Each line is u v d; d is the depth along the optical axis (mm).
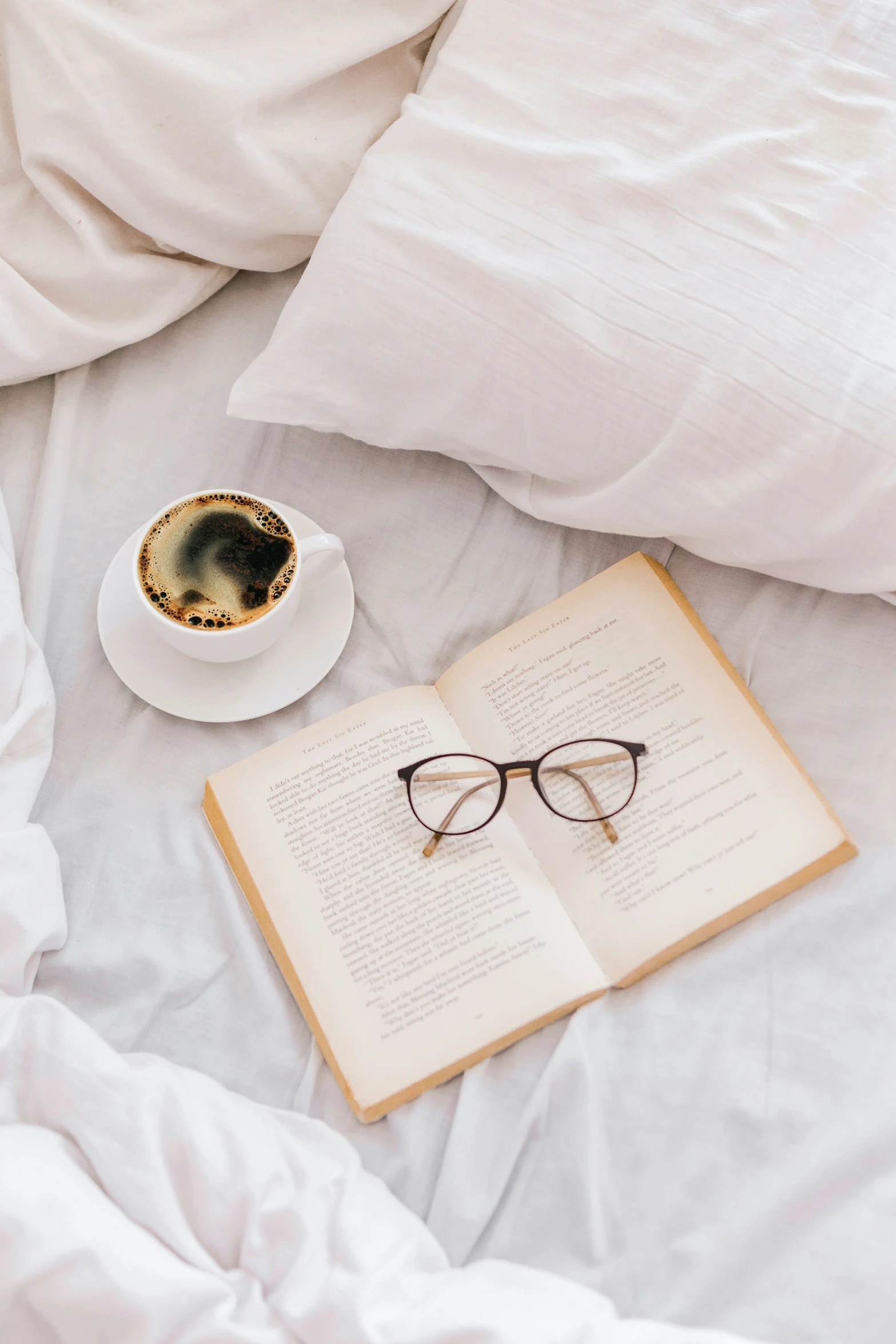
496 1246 503
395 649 650
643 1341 437
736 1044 531
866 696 596
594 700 612
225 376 720
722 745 591
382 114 698
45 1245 430
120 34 608
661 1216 499
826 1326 464
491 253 588
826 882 559
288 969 561
